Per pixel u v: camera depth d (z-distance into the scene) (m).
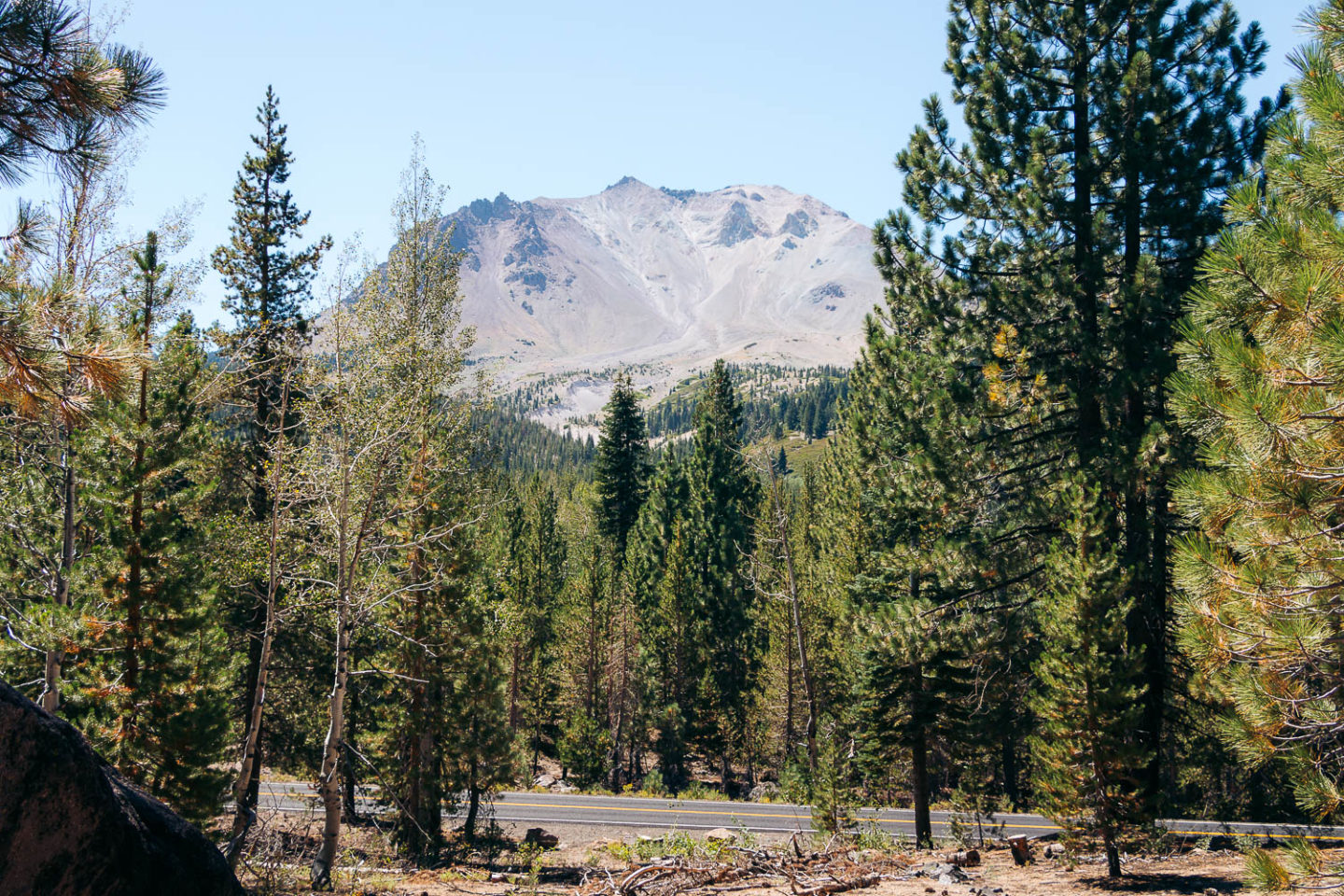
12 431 15.14
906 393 21.84
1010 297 19.81
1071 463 19.66
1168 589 17.98
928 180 21.44
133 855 5.96
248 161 27.56
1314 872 7.16
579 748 46.50
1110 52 19.94
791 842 18.41
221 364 18.56
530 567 54.69
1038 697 14.38
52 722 5.73
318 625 22.98
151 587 17.08
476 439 23.52
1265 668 8.05
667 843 17.73
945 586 20.92
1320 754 7.98
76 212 11.49
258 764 19.69
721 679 56.38
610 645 56.31
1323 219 7.20
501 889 15.67
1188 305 8.73
